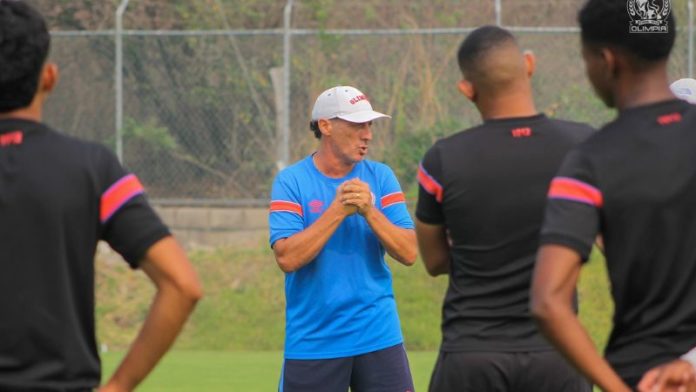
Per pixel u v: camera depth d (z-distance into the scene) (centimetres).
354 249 2181
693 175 1191
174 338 1214
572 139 1661
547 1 5472
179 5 5553
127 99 5178
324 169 2227
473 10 5488
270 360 4106
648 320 1202
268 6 5519
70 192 1166
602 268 4647
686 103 1238
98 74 5256
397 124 5109
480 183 1644
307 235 2120
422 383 3541
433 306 4612
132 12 5603
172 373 3759
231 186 5134
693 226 1191
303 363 2186
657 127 1209
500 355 1639
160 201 5069
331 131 2206
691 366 1172
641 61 1230
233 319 4619
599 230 1214
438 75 5125
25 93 1186
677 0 4966
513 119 1669
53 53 5266
